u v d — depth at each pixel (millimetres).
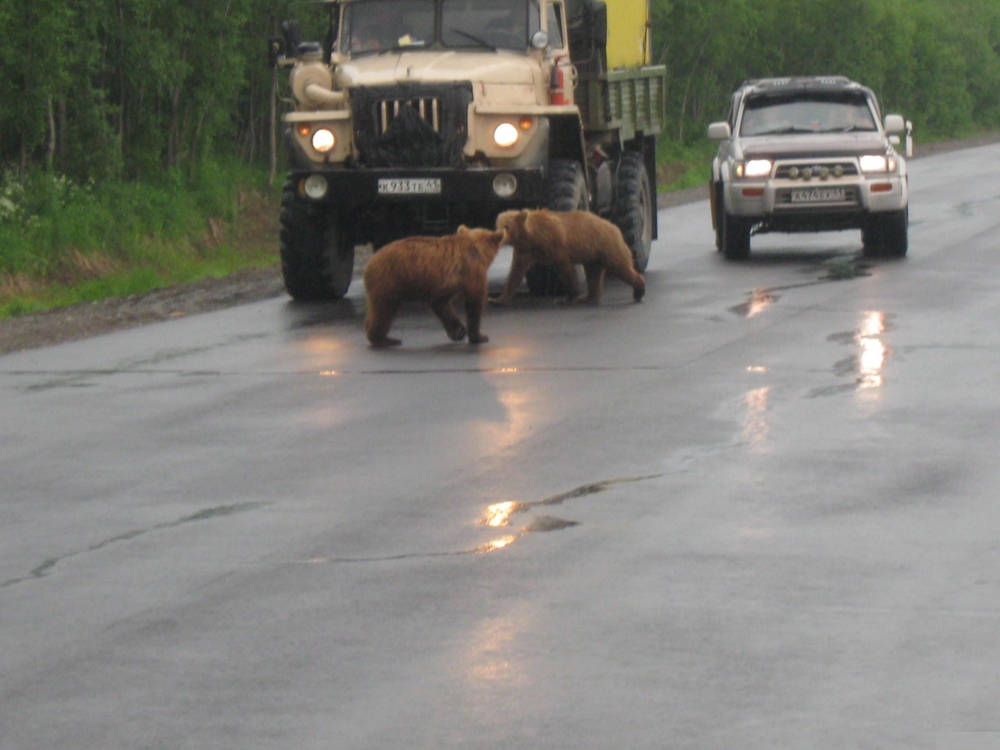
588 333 17453
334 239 21672
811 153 25344
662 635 7480
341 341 17516
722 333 17172
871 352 15570
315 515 9898
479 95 20344
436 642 7465
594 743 6262
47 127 40125
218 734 6445
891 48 107438
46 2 36844
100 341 18312
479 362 15664
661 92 27281
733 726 6395
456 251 16672
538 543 9117
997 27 146625
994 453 11125
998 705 6559
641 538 9172
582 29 21375
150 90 45562
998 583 8156
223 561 8938
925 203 38125
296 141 20797
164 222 40969
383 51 21672
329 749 6273
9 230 34344
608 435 12016
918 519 9445
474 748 6250
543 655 7254
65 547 9359
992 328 16969
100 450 12078
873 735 6289
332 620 7824
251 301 22109
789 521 9461
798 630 7504
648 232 25328
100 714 6691
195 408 13695
